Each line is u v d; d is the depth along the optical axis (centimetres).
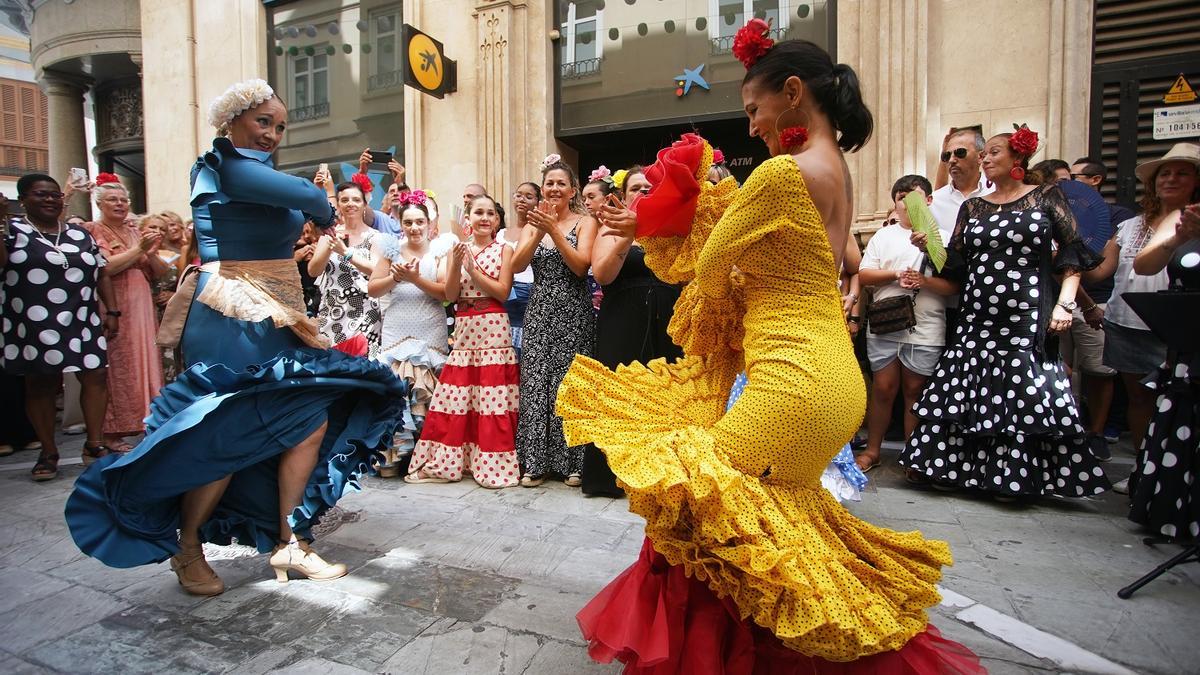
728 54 595
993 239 359
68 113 1044
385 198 584
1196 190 317
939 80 504
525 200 407
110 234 488
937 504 362
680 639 162
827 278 160
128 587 261
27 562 287
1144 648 214
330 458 269
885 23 501
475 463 402
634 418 171
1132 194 480
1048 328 353
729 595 159
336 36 760
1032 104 487
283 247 264
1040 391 343
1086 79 478
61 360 415
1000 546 301
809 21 559
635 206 189
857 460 427
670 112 616
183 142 822
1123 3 471
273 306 249
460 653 211
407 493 384
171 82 824
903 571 167
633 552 290
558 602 244
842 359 158
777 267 158
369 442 272
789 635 145
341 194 457
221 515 263
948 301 414
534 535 312
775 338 157
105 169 1091
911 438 389
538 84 640
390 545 300
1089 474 345
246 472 267
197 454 236
